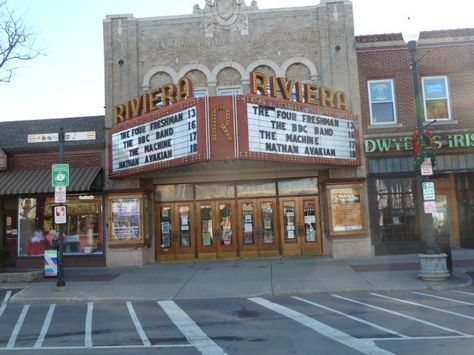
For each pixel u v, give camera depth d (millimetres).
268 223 20047
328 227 19000
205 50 19844
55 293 13750
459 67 19312
